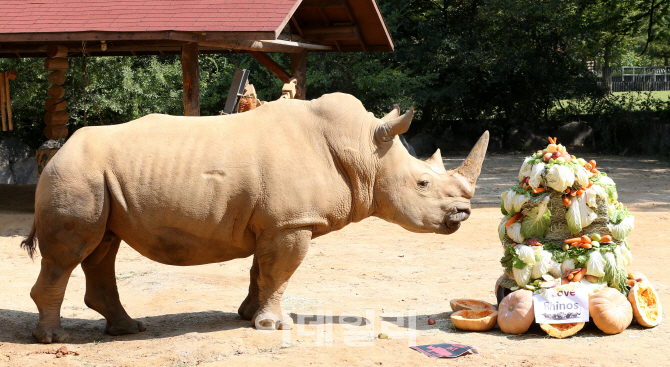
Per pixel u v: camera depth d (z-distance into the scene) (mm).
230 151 5902
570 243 6051
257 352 5480
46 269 5855
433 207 6254
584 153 31734
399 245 11648
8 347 5738
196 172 5824
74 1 12711
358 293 8047
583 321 5793
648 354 5195
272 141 5984
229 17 11602
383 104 32438
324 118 6172
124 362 5281
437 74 32062
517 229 6172
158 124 6051
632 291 6043
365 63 31031
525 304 5863
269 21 11320
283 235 5938
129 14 12039
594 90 32750
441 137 33375
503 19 33719
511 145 33188
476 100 34438
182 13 11914
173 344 5730
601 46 37156
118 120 27844
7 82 16875
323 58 30688
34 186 19438
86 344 5949
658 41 38312
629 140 31578
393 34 33312
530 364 4949
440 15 33531
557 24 32750
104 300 6387
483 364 4988
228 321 6703
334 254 10891
